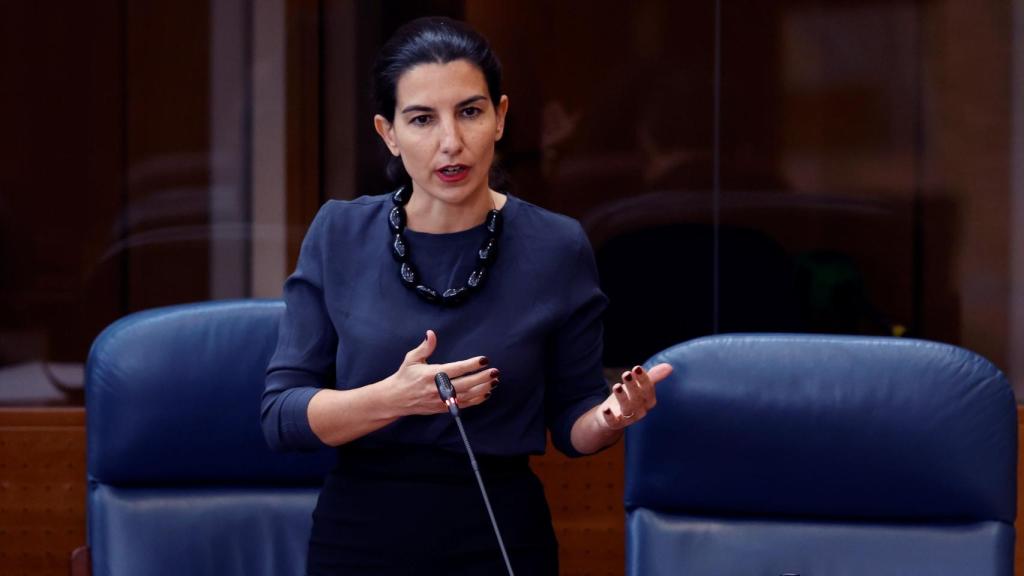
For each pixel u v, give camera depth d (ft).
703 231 45.24
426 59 22.63
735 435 26.30
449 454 23.35
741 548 26.50
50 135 44.11
